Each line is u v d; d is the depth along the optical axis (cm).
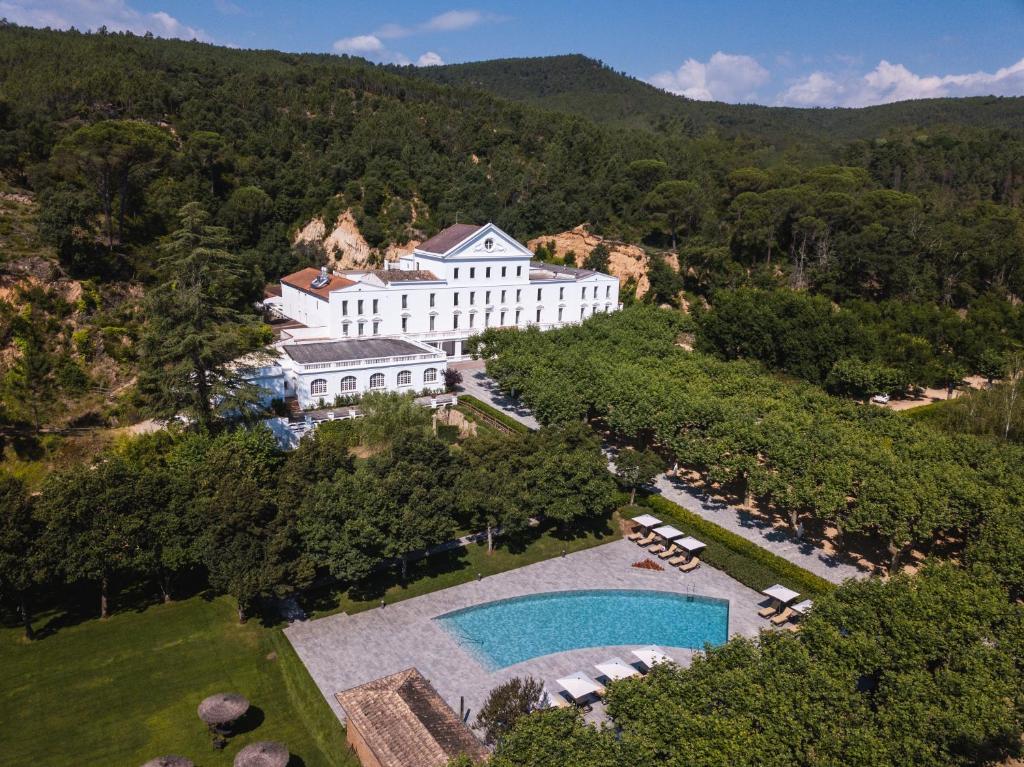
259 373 7719
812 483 5659
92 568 4391
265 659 4366
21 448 6731
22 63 16188
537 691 3753
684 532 6075
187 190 13538
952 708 3231
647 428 6950
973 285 13788
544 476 5678
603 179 17025
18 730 3697
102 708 3884
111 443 6981
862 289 13538
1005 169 19612
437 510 5112
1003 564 4694
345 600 4988
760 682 3400
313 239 15275
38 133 11050
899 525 5134
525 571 5494
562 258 15588
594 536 6072
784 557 5672
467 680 4203
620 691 3306
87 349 7950
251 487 4684
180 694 4025
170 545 4594
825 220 14412
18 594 4353
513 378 8106
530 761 2827
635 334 10162
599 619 4944
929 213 15850
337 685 4100
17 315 7794
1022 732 3416
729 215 15938
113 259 9019
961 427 8044
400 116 18400
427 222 15562
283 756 3341
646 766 2805
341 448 5559
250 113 17088
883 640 3725
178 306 6291
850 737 3020
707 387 7769
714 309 11600
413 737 3278
